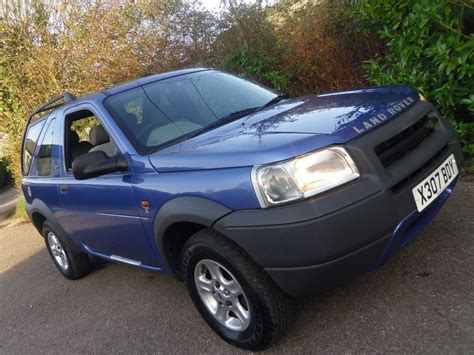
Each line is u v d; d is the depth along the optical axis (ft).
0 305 17.72
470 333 8.75
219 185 9.04
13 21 33.27
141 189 10.75
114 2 29.66
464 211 13.26
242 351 10.25
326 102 11.31
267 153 8.68
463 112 16.93
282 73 23.49
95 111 12.80
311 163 8.51
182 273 10.82
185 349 11.01
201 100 13.01
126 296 14.90
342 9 22.38
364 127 9.16
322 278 8.45
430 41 16.02
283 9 25.04
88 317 14.26
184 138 11.51
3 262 23.62
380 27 20.01
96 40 29.73
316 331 10.03
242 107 12.82
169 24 27.40
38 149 16.71
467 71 14.78
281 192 8.39
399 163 9.21
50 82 31.76
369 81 19.22
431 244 11.96
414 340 8.97
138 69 28.04
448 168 10.26
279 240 8.36
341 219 8.25
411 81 16.65
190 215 9.46
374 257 8.64
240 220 8.70
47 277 19.29
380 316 9.89
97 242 14.17
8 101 35.06
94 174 11.01
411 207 9.00
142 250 12.05
